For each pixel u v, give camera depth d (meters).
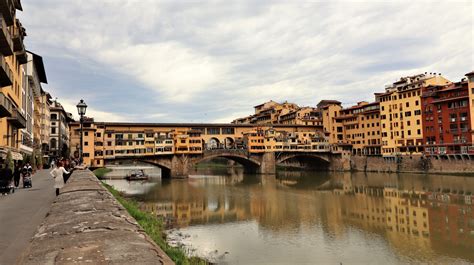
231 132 129.50
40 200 20.83
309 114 156.12
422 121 110.56
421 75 125.62
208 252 30.28
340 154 133.25
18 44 40.78
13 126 45.28
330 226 41.81
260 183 92.56
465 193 64.50
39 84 86.12
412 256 30.53
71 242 5.74
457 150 98.75
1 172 24.23
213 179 105.19
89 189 14.16
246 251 31.34
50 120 114.50
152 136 107.19
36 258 4.88
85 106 28.84
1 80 34.31
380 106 125.50
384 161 121.12
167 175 111.75
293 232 39.00
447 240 35.06
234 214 49.75
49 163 87.19
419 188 73.81
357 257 30.36
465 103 97.81
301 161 155.00
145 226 22.59
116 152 100.81
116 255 5.01
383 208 52.78
